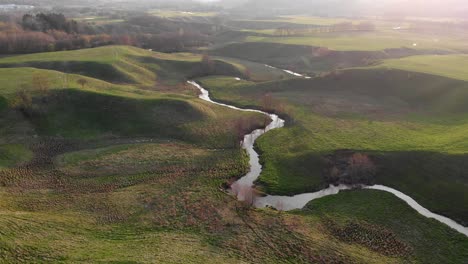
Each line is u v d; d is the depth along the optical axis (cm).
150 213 4219
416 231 4047
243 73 10288
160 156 5597
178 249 3509
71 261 3138
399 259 3638
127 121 6538
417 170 4984
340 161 5384
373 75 8306
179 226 4006
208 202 4484
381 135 6031
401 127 6334
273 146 6003
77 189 4669
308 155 5544
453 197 4484
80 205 4300
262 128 6775
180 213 4247
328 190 4891
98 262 3148
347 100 7794
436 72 7925
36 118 6197
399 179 4941
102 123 6469
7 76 7506
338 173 5144
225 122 6838
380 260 3603
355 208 4456
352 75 8494
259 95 8431
